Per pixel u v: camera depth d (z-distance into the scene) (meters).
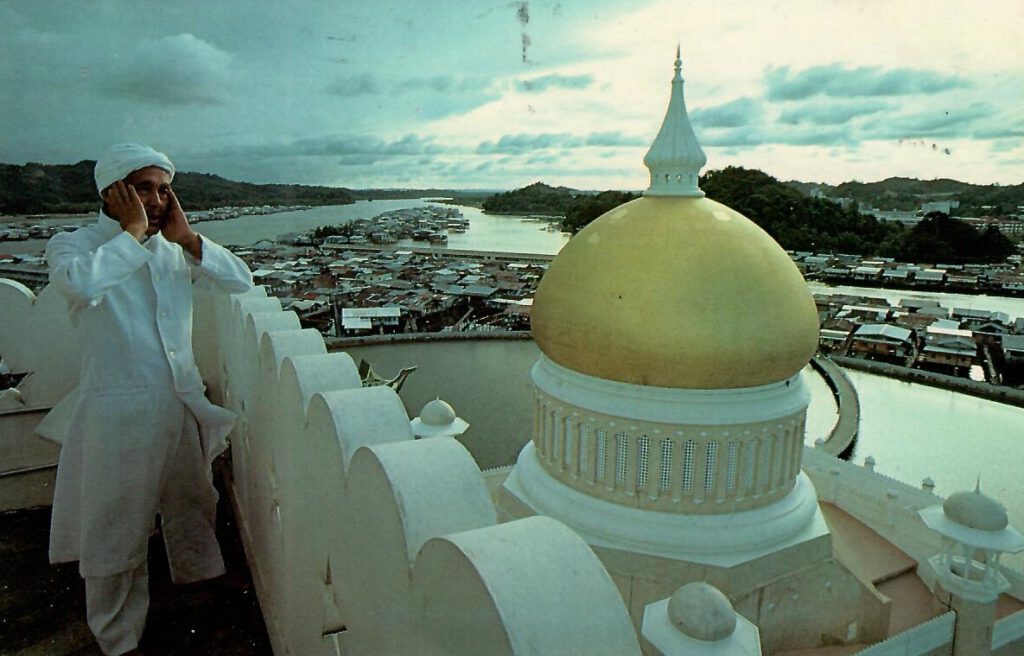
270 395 6.96
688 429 12.45
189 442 7.13
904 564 17.14
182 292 6.43
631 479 12.89
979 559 15.83
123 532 6.32
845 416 53.28
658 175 13.62
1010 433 51.19
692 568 12.13
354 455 4.26
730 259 12.44
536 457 14.93
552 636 2.52
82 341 6.05
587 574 2.78
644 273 12.39
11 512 9.94
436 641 3.13
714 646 8.18
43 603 7.66
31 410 10.09
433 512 3.60
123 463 6.13
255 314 7.83
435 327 91.31
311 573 5.71
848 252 126.50
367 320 85.81
